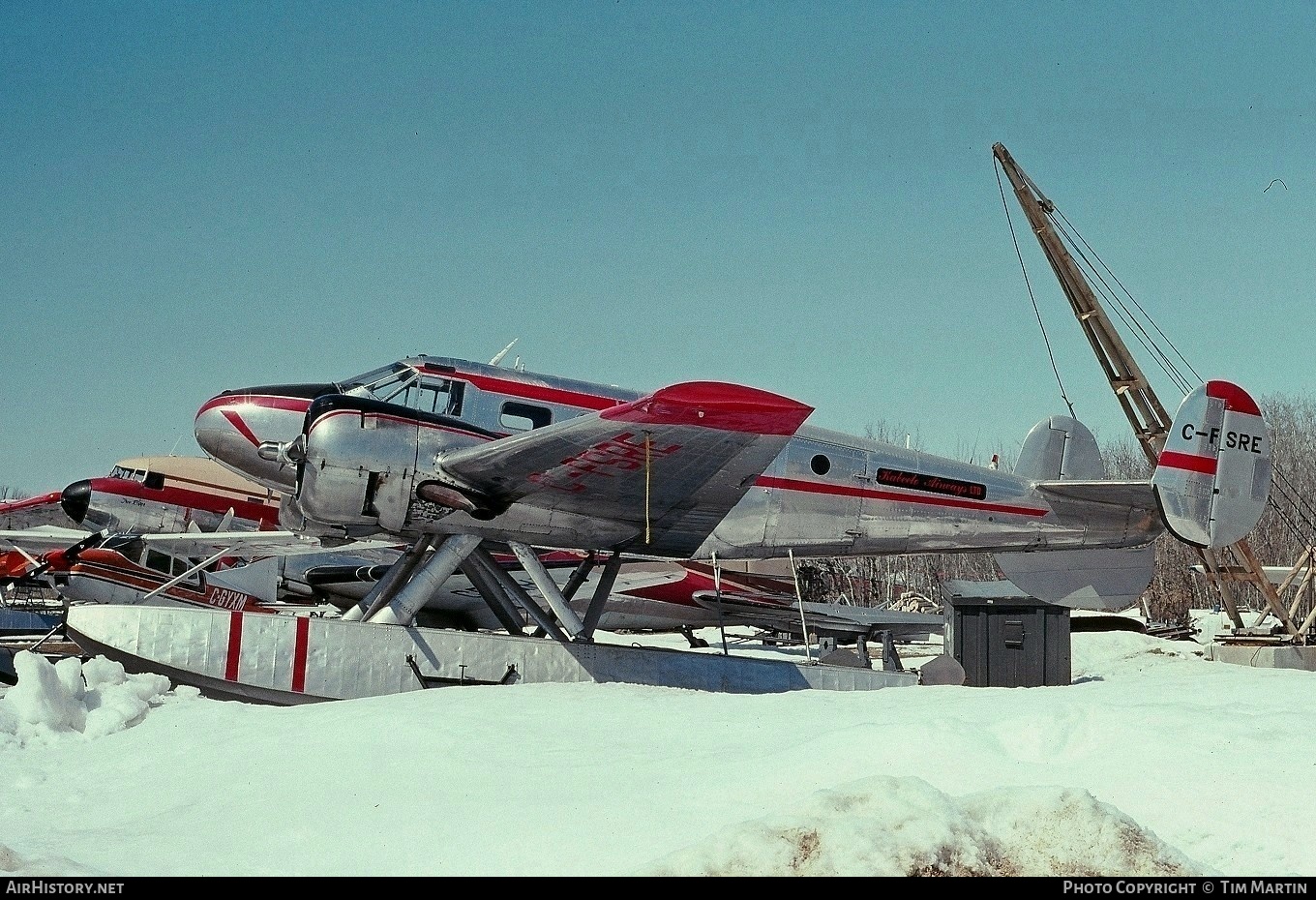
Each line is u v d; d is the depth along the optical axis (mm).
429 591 10047
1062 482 12516
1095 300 17094
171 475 21234
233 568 16344
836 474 11750
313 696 9289
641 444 9273
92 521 20828
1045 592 13211
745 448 9367
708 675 10227
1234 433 12477
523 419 11000
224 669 9086
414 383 10828
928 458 12234
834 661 11711
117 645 8945
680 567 18844
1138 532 12844
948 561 41406
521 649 9836
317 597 18281
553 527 10492
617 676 10031
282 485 12055
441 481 9836
